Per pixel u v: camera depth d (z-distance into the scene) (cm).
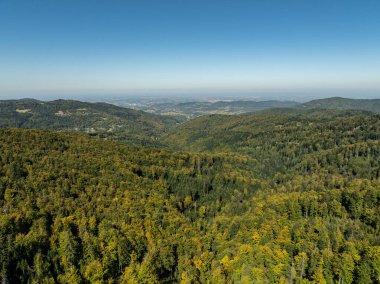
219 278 8700
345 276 7275
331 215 10500
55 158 14088
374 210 9981
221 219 12925
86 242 9506
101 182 13150
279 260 8181
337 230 9131
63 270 8750
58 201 10812
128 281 8950
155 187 14700
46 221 9819
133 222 11119
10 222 9075
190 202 14900
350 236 8806
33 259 8512
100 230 10250
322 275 7369
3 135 15450
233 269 8956
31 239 8756
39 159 13675
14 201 10306
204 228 12775
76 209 10731
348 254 7588
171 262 10200
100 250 9525
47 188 11469
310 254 8106
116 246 9750
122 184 13500
